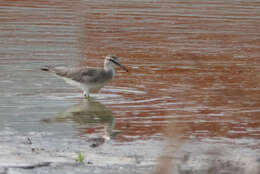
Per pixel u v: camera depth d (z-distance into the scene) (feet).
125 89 127.24
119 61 151.53
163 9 225.76
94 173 76.02
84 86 120.67
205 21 204.74
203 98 118.73
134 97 120.37
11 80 131.64
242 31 190.70
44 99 117.91
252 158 82.23
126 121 102.32
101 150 86.22
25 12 213.25
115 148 87.20
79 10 220.02
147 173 76.23
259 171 75.56
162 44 171.83
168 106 112.57
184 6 233.76
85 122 101.71
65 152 84.99
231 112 108.58
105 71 123.54
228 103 115.14
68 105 113.80
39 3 233.76
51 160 81.10
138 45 169.68
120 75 139.23
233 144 89.66
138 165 79.56
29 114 106.11
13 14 208.54
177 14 215.72
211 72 142.00
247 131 96.73
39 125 99.25
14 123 99.86
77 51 159.22
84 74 120.67
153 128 97.91
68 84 131.85
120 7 228.84
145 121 102.12
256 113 107.96
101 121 102.37
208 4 240.12
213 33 187.32
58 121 102.06
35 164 79.10
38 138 91.81
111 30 187.83
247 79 134.92
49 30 184.65
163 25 197.16
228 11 224.12
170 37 180.55
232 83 130.72
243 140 91.86
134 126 99.14
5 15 205.87
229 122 102.06
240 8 231.50
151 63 150.92
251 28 194.80
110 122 101.55
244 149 87.25
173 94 122.52
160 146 88.07
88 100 118.42
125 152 85.35
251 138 93.09
